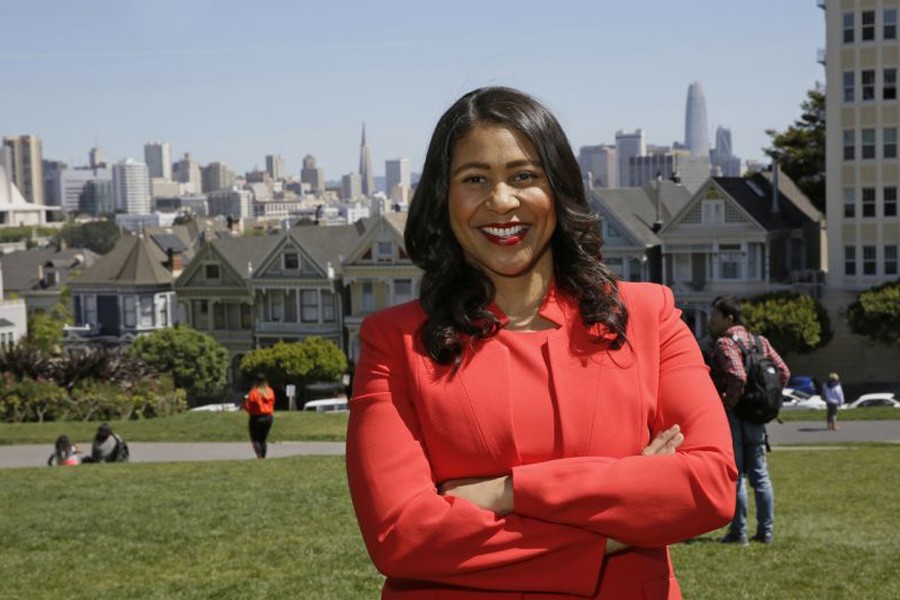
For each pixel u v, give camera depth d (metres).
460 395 2.46
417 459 2.46
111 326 71.56
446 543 2.35
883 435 29.25
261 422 20.78
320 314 61.56
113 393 35.44
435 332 2.50
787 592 7.65
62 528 10.70
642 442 2.51
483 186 2.56
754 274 55.22
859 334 51.16
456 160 2.57
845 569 8.37
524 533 2.35
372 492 2.45
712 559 8.80
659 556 2.52
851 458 18.92
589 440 2.45
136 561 9.12
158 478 15.35
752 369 9.16
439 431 2.46
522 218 2.54
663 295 2.67
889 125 52.28
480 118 2.56
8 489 14.29
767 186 59.84
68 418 34.53
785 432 30.89
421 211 2.63
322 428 28.12
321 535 9.98
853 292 53.25
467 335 2.50
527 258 2.54
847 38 52.69
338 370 56.25
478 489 2.41
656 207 59.88
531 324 2.59
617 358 2.52
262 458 19.69
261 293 62.84
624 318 2.54
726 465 2.42
